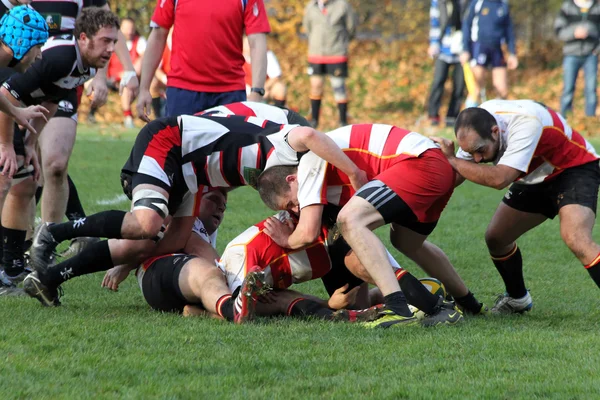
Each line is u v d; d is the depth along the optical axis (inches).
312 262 772.6
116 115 2805.1
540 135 756.0
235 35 1080.2
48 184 1019.9
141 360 599.5
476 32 2420.0
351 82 3267.7
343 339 673.6
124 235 749.9
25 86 856.9
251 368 588.7
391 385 554.9
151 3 3065.9
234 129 755.4
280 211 786.2
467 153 778.8
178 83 1090.7
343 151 741.9
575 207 776.9
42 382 547.2
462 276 1029.8
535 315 834.8
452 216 1437.0
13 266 910.4
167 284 779.4
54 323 708.7
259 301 784.3
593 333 720.3
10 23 786.8
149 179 746.8
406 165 723.4
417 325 721.6
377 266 719.7
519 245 1219.2
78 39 876.0
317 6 2487.7
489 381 565.0
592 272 765.9
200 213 852.0
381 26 3631.9
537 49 3548.2
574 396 536.4
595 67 2549.2
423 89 3191.4
